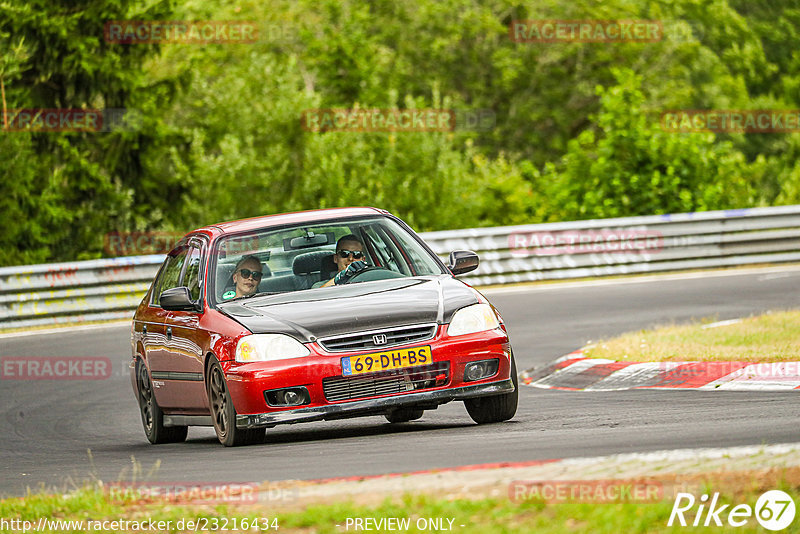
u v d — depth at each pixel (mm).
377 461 25109
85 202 116062
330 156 116875
